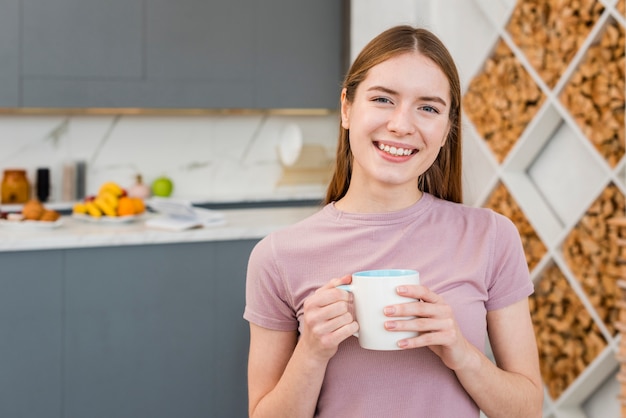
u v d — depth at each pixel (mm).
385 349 913
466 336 1041
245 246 2824
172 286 2697
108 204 2936
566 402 2471
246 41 3809
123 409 2641
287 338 1122
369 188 1111
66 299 2547
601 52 2285
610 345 2252
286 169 4352
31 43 3398
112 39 3537
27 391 2520
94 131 3914
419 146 1029
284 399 1020
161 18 3621
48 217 2725
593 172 2418
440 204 1141
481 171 2848
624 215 2234
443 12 3094
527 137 2574
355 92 1064
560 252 2482
